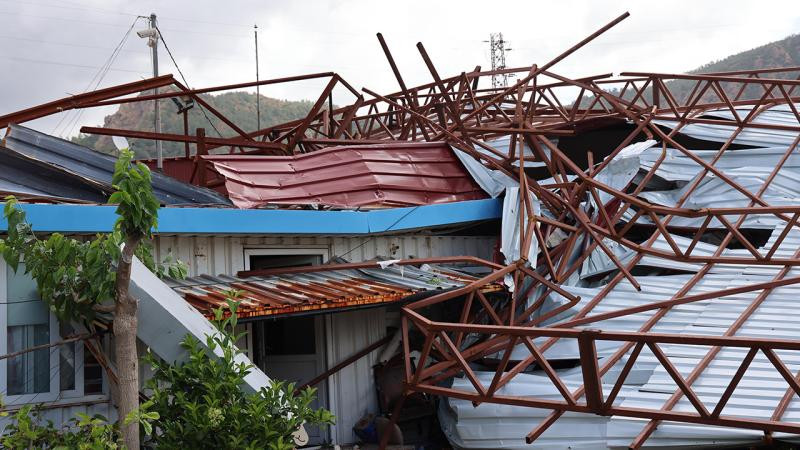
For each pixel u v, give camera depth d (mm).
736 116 14672
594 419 8961
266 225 10141
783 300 10180
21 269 7793
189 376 6336
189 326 6641
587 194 13086
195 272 9820
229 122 13719
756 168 13539
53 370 7891
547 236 12203
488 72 15461
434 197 12773
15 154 9305
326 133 15531
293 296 9164
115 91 11852
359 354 11133
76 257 5836
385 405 11133
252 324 10852
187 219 9500
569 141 17375
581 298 11109
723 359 9109
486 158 13594
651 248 11812
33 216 8180
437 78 13867
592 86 14508
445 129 14273
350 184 12250
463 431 9711
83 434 6160
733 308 10141
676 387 8797
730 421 7035
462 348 11828
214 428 5996
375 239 11758
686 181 13461
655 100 15125
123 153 5434
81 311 6238
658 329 10094
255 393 6395
